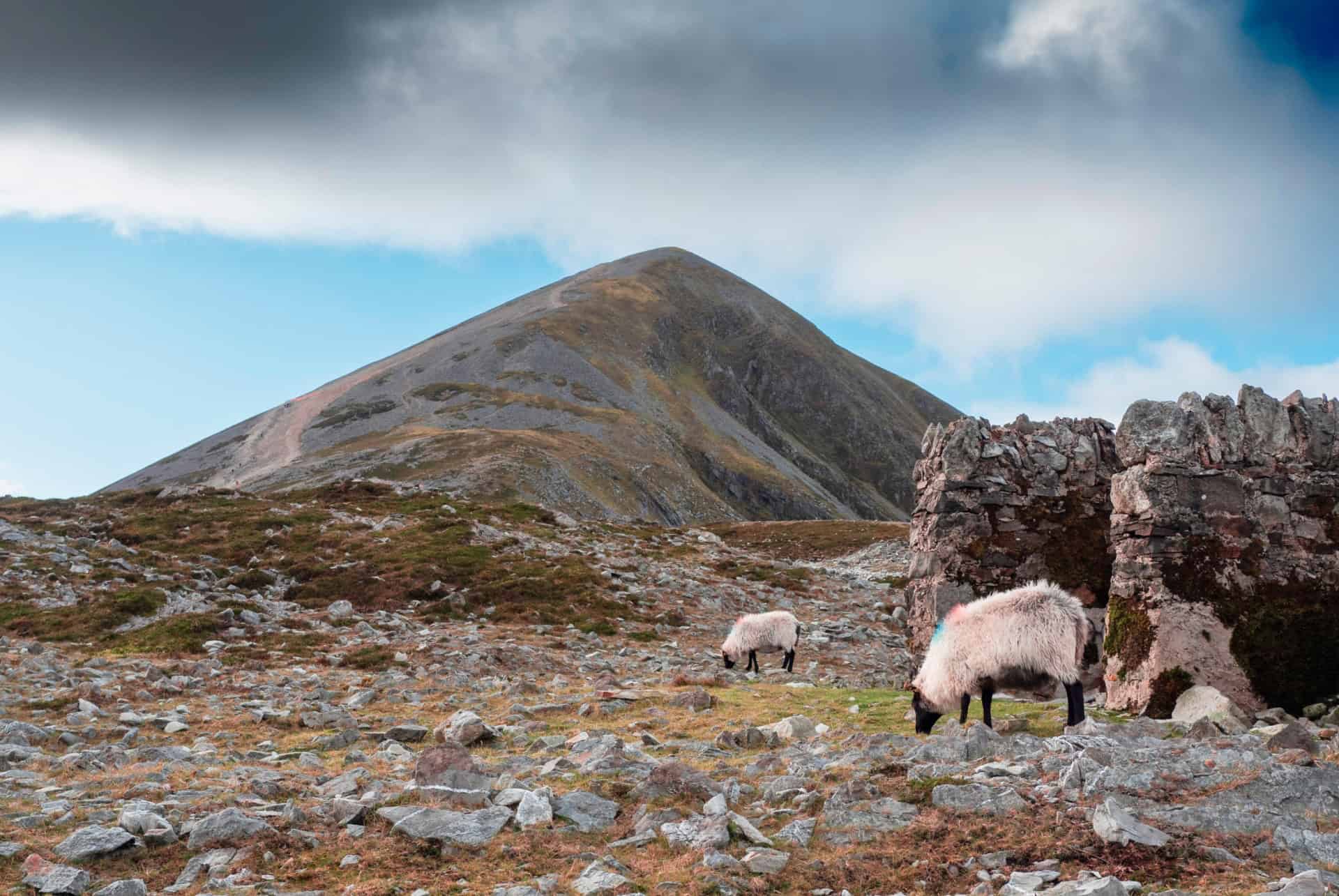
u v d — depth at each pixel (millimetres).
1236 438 16062
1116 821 7863
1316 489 15805
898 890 7645
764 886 7844
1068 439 22281
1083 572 21000
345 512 49344
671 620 36125
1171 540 15641
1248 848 7609
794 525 89375
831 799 9508
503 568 39719
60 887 7902
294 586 35844
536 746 13820
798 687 20125
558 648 28969
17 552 35094
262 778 11711
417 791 10469
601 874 8055
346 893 7922
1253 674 14836
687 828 9062
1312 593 15258
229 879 8180
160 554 38125
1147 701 15125
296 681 21312
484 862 8625
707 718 15906
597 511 156125
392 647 26047
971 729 11023
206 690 19891
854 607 44156
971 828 8484
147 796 10812
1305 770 8492
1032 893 6965
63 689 18875
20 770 12164
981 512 21703
